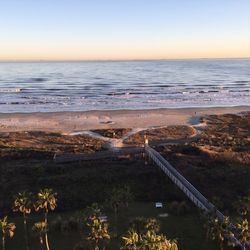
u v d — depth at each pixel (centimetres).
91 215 6203
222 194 9031
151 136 14800
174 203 8456
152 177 10056
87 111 19800
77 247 6631
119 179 9912
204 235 7250
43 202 6650
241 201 6525
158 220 7919
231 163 10981
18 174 10194
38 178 9912
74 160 11238
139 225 6594
